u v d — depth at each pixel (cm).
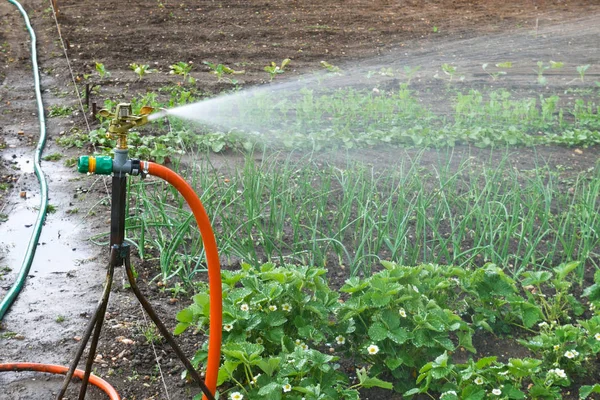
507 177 660
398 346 386
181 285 468
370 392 381
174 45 1055
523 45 1159
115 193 281
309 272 390
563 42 1178
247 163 561
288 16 1259
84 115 754
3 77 877
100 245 518
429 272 420
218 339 309
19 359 390
